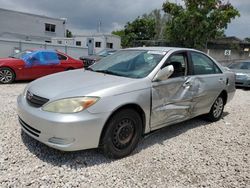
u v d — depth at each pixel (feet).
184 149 13.04
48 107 10.12
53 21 123.54
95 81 11.53
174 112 13.58
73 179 9.66
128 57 14.38
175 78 13.47
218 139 14.82
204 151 12.99
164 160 11.69
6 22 110.63
